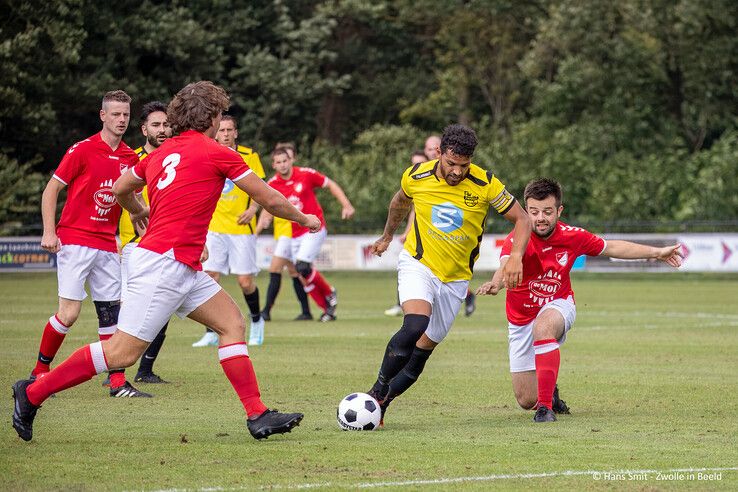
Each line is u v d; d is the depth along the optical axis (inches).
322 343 1470.2
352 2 4468.5
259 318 1455.5
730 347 1451.8
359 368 1190.9
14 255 3088.1
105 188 964.0
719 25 4170.8
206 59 4001.0
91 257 964.6
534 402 892.6
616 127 4136.3
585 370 1202.0
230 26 4133.9
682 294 2679.6
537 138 3966.5
